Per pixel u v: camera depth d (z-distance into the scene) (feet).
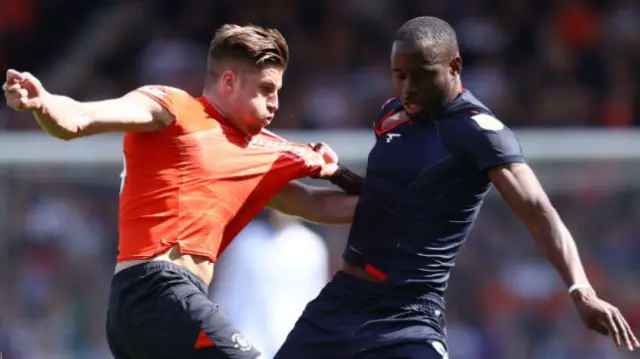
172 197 56.08
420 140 56.03
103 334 101.24
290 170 59.88
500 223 103.09
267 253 93.50
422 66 54.49
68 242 102.63
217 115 58.08
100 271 102.53
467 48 155.02
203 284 56.39
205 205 56.49
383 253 56.75
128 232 56.49
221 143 57.57
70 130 51.67
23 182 104.01
